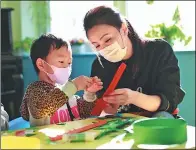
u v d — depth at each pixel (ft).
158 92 4.42
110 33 4.27
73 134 2.89
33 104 3.94
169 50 4.72
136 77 4.69
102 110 4.40
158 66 4.62
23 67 10.36
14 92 9.43
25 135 3.14
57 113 4.28
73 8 10.52
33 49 4.48
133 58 4.68
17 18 10.73
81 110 4.55
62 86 4.10
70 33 10.53
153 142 2.65
